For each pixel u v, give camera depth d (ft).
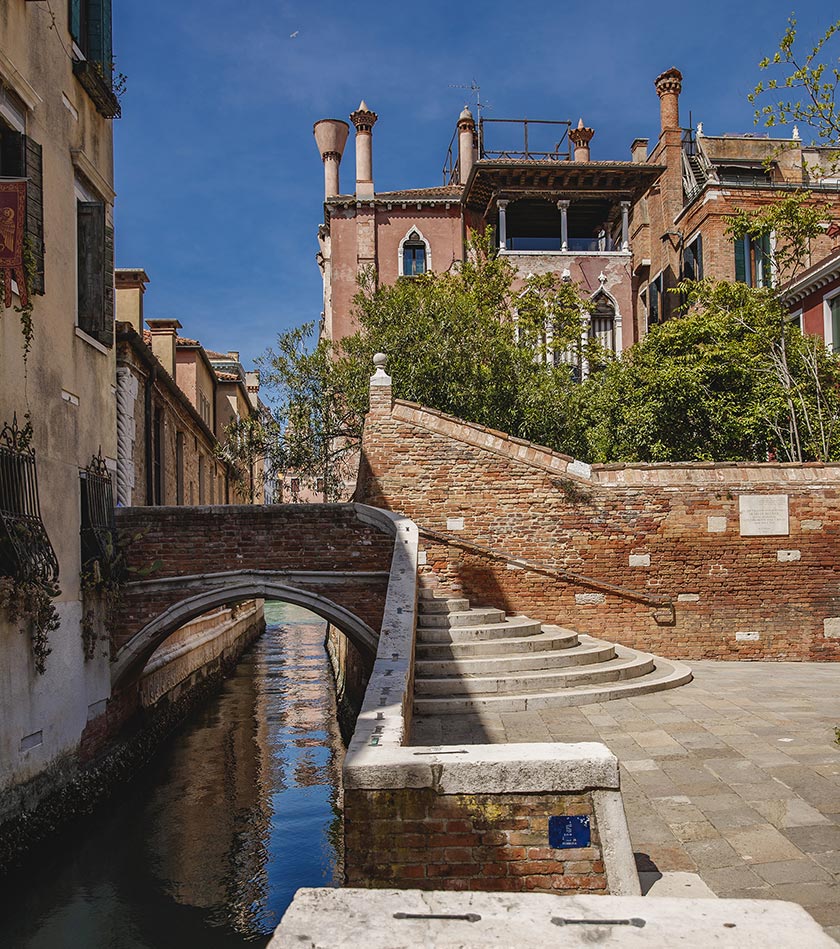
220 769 46.16
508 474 44.73
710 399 59.06
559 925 7.73
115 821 37.45
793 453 56.29
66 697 36.14
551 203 95.25
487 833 14.70
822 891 15.64
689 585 43.55
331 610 42.01
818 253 86.17
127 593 42.32
